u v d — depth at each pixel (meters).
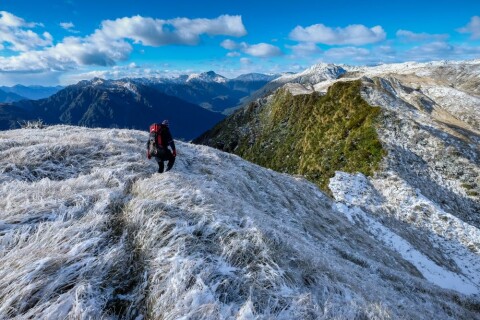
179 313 5.07
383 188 43.00
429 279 27.12
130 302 5.58
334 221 26.39
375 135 52.12
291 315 5.90
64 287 5.31
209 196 9.90
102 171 11.59
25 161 11.94
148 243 6.69
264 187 22.83
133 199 8.54
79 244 6.11
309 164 57.75
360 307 7.27
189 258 6.31
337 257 16.27
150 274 6.00
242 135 96.94
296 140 69.62
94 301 5.23
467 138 55.84
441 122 62.47
